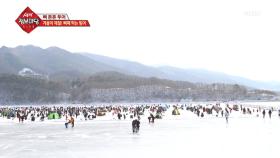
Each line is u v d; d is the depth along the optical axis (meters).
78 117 110.81
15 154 34.41
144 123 80.56
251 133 52.06
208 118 98.19
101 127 70.25
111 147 39.44
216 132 54.94
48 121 94.00
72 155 33.62
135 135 53.09
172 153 34.09
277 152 33.19
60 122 89.44
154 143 42.69
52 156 33.03
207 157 31.27
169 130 60.81
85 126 73.38
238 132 54.06
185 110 168.88
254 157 30.64
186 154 33.25
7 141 46.41
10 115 112.62
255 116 103.81
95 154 34.16
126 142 44.19
